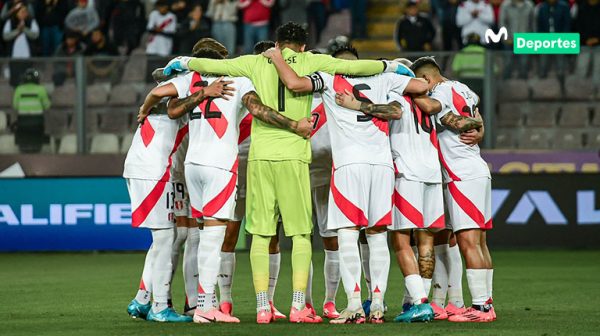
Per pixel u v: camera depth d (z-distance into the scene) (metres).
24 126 50.31
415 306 24.95
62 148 50.47
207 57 25.80
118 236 50.19
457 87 25.95
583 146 50.56
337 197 24.78
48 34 59.22
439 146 25.92
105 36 58.47
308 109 25.17
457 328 23.84
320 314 28.17
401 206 25.14
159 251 25.66
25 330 24.27
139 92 50.06
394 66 25.20
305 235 25.14
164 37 57.84
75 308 29.56
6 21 59.16
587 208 50.19
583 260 46.06
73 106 50.22
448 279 26.78
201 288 25.09
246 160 26.80
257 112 24.67
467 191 25.47
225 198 24.91
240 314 27.95
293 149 24.84
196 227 26.44
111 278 39.28
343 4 62.50
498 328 23.95
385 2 66.12
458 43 57.72
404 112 25.34
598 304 30.41
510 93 50.22
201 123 25.08
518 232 50.09
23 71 50.16
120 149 50.31
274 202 25.06
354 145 24.72
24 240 50.34
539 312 28.06
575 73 50.38
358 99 24.78
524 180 50.03
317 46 60.41
